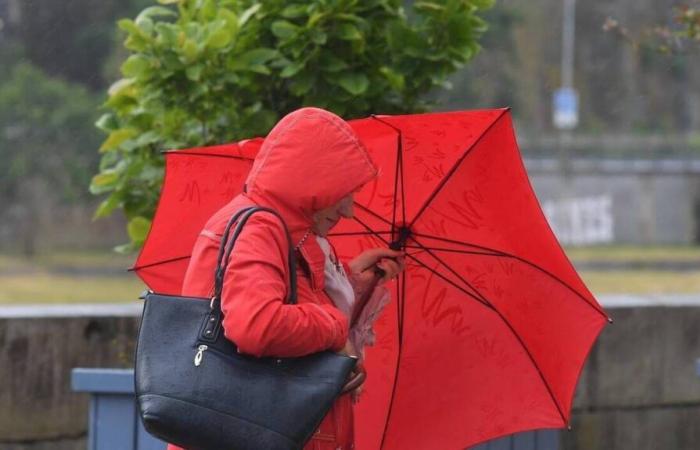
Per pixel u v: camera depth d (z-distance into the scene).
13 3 123.75
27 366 16.61
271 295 8.07
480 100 132.62
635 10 138.50
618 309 18.11
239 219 8.39
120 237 133.12
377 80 13.34
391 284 10.37
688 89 189.62
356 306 9.86
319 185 8.48
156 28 12.60
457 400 10.44
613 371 18.08
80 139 122.88
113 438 12.52
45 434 16.73
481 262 10.02
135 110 13.34
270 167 8.56
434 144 9.32
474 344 10.34
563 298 9.75
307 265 8.75
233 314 8.00
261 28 13.22
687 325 18.47
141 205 13.79
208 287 8.48
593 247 149.00
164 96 12.80
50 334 16.73
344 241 10.31
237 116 13.24
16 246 128.00
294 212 8.59
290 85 13.34
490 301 10.14
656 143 168.75
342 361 8.20
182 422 7.96
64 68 125.19
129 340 17.22
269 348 8.02
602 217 151.38
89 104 121.81
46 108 121.56
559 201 151.75
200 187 10.25
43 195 127.56
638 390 18.23
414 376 10.55
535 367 10.16
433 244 10.05
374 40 13.49
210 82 12.80
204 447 8.04
